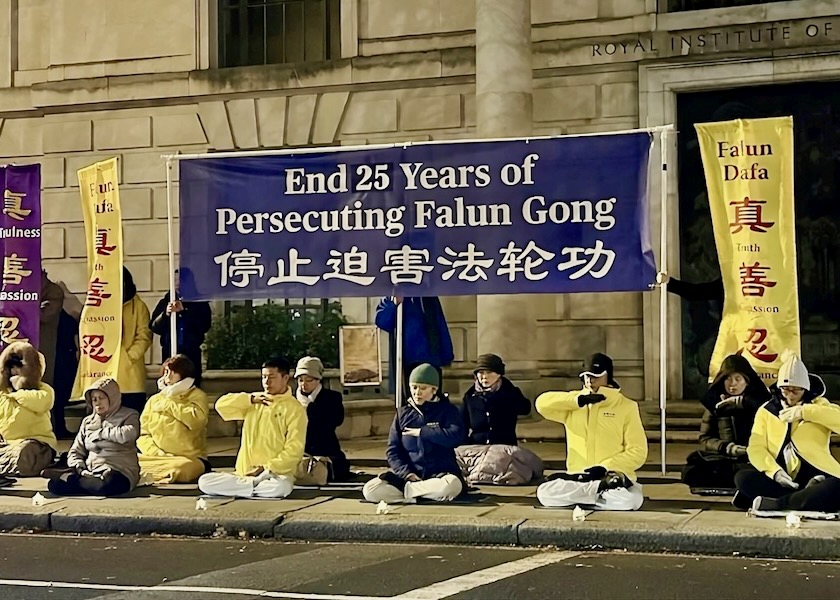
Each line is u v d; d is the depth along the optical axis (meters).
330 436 10.39
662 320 9.75
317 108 15.33
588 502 8.76
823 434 8.46
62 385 13.73
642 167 9.45
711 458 9.48
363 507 9.05
